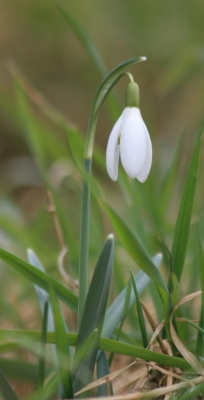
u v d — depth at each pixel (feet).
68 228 1.79
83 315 1.37
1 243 2.18
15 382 1.58
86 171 1.37
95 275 1.37
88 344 1.33
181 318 1.43
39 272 1.44
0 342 1.40
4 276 1.99
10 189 3.30
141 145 1.35
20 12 4.59
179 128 3.37
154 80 4.30
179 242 1.44
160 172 2.28
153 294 1.57
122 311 1.45
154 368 1.42
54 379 1.40
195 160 1.40
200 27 3.94
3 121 4.10
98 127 4.45
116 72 1.34
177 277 1.45
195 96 3.58
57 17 4.55
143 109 3.30
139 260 1.35
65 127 1.90
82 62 4.62
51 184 1.91
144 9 4.31
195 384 1.38
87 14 4.52
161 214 1.81
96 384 1.38
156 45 4.28
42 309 1.47
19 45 4.61
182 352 1.39
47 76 4.61
